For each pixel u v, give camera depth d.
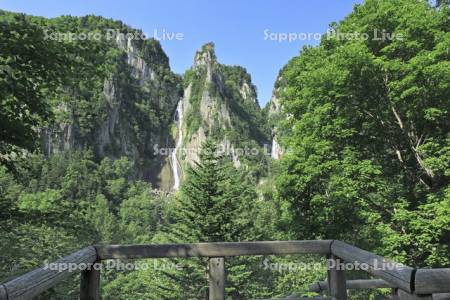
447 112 11.27
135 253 3.08
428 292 1.77
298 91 14.90
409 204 11.65
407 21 11.37
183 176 162.50
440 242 11.32
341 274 3.19
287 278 19.69
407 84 10.90
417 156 12.16
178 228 19.81
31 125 5.42
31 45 4.73
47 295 4.52
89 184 121.94
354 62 11.36
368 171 11.16
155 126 196.50
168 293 21.53
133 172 161.88
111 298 36.69
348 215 12.34
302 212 13.88
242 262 21.03
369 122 13.20
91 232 6.27
